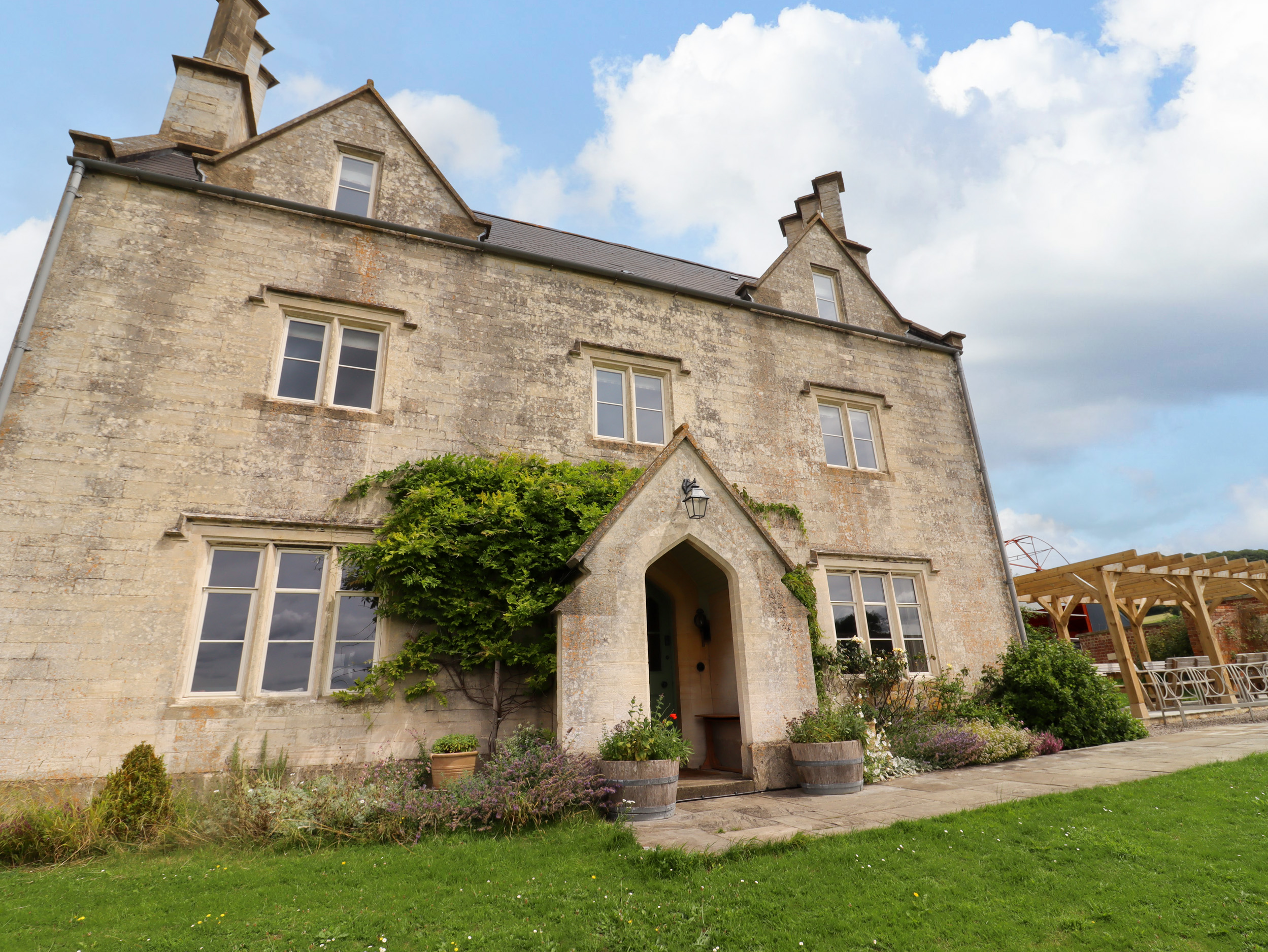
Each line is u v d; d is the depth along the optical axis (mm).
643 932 4352
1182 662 15695
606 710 8141
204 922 4637
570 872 5488
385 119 12016
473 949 4207
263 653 8633
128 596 8156
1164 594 17500
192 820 6961
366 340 10648
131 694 7879
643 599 8766
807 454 13242
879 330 15258
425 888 5223
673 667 11023
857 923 4367
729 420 12734
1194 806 6473
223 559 8859
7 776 7242
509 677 9508
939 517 14148
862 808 7238
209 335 9516
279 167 10891
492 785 7391
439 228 11625
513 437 10867
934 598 13367
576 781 7297
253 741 8203
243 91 13430
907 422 14695
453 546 9320
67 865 6109
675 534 9250
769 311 13859
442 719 9109
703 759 10414
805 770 8492
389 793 7336
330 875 5547
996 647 13594
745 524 9781
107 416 8680
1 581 7703
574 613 8352
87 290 9070
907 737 10523
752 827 6609
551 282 12070
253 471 9180
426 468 9898
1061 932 4164
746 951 4109
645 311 12742
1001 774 8961
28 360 8516
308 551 9242
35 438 8289
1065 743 11383
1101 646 22578
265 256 10227
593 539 8711
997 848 5586
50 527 8062
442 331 10945
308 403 9836
